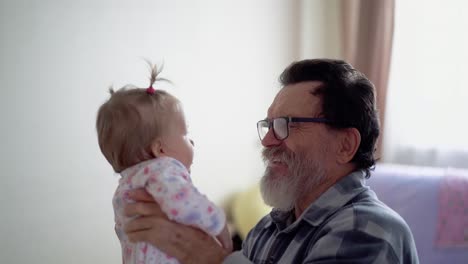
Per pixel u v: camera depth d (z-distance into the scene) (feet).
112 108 3.32
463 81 8.27
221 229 3.07
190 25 6.95
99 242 5.89
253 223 7.02
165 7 6.49
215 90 7.53
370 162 3.65
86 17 5.43
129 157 3.30
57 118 5.20
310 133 3.51
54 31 5.10
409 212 6.33
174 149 3.36
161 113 3.32
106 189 5.92
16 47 4.74
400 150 8.87
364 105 3.50
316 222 3.23
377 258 2.78
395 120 8.83
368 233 2.87
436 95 8.50
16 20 4.72
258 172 8.82
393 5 8.32
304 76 3.69
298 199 3.63
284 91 3.76
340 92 3.47
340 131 3.47
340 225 2.99
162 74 6.48
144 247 3.15
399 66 8.72
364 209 3.05
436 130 8.54
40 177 5.09
